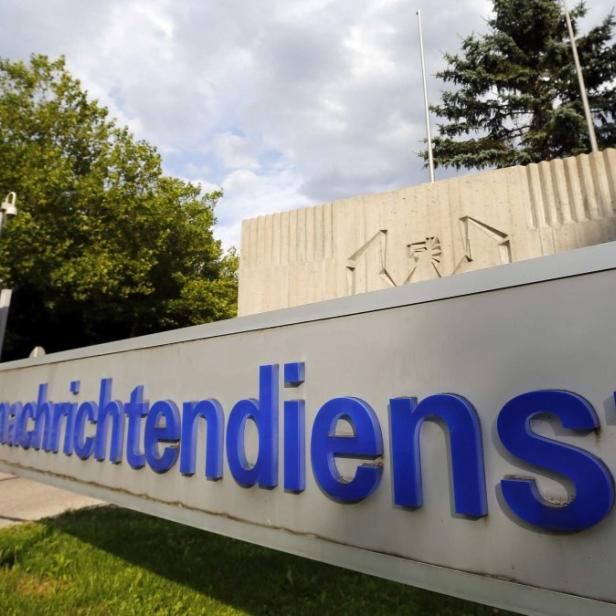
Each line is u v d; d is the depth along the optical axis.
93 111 17.61
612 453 1.48
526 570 1.58
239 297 6.47
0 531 5.73
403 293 2.06
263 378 2.48
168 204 18.47
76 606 3.86
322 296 5.81
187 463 2.79
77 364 4.11
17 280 15.57
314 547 2.15
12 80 16.38
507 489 1.62
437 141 20.08
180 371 3.05
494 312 1.80
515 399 1.66
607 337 1.55
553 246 4.60
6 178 14.52
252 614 3.75
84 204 15.90
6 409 5.02
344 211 5.86
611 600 1.41
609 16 18.30
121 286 17.98
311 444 2.21
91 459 3.66
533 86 20.19
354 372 2.16
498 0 19.78
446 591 1.74
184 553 5.07
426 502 1.84
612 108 18.95
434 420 1.87
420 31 10.94
